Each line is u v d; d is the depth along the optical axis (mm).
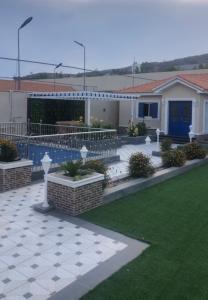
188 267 6219
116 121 27891
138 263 6344
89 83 39219
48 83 33469
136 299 5312
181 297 5363
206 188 11219
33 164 12578
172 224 8188
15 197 10062
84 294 5441
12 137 13727
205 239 7383
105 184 9992
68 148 15695
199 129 21953
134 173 11523
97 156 15227
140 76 36594
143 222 8281
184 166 13609
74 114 25625
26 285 5676
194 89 21531
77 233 7621
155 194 10469
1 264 6301
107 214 8742
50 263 6359
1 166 10547
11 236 7434
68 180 8633
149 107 25188
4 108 21953
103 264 6316
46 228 7859
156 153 17109
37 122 23531
